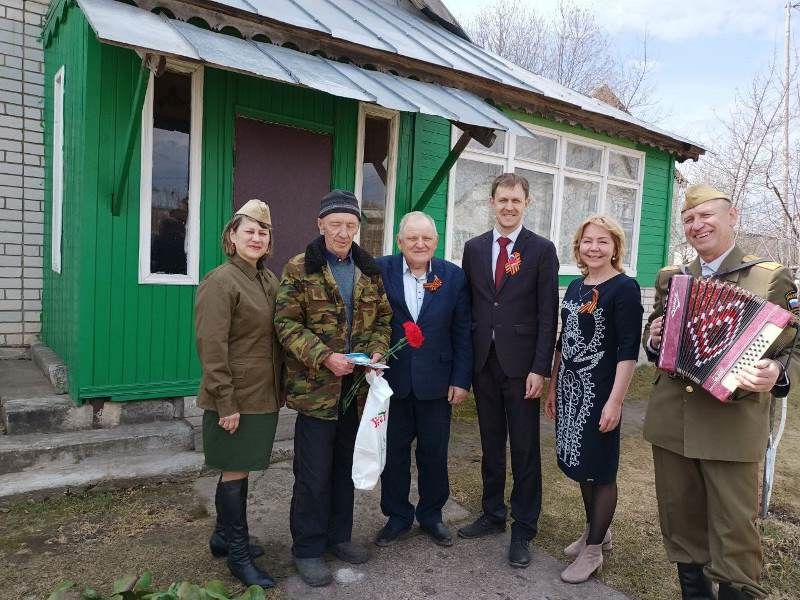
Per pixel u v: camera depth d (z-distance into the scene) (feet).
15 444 11.92
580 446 9.58
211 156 14.40
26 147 16.33
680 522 8.81
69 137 13.79
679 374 8.02
